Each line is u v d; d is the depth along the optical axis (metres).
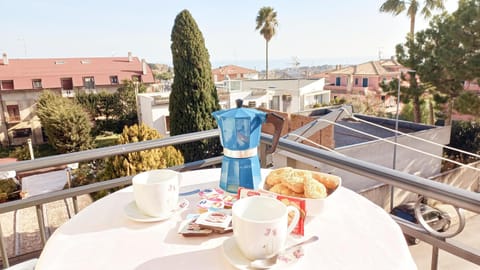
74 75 18.33
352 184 5.66
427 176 7.76
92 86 18.73
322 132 6.23
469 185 7.49
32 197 1.27
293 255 0.62
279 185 0.84
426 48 7.95
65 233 0.74
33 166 1.24
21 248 4.55
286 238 0.67
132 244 0.69
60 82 17.84
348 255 0.63
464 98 7.11
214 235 0.71
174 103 7.72
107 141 16.00
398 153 7.11
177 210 0.85
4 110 16.45
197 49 7.41
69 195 1.32
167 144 1.54
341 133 8.24
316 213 0.78
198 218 0.76
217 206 0.86
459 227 0.86
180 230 0.73
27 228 5.23
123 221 0.79
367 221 0.76
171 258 0.63
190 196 0.95
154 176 0.87
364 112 13.38
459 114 7.83
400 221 1.00
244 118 0.95
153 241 0.70
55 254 0.66
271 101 16.08
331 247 0.66
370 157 6.66
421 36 7.98
